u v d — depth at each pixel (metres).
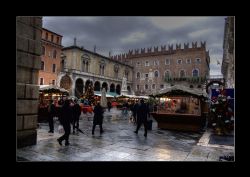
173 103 17.42
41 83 37.97
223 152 6.78
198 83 53.25
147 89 62.34
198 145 7.92
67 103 7.18
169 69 59.06
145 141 8.44
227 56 27.33
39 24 7.44
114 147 7.12
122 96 33.56
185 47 57.38
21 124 6.62
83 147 6.96
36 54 7.28
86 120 16.12
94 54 50.94
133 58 66.06
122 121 16.55
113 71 57.38
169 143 8.18
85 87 47.75
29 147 6.67
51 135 9.02
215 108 11.37
